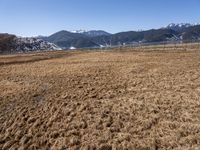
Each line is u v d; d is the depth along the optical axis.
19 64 68.25
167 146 16.80
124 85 34.38
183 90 29.69
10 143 19.23
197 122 20.12
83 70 49.41
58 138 19.17
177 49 100.56
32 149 18.19
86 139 18.66
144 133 18.83
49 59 83.06
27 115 24.44
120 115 22.52
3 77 45.72
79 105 26.22
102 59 71.12
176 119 21.05
